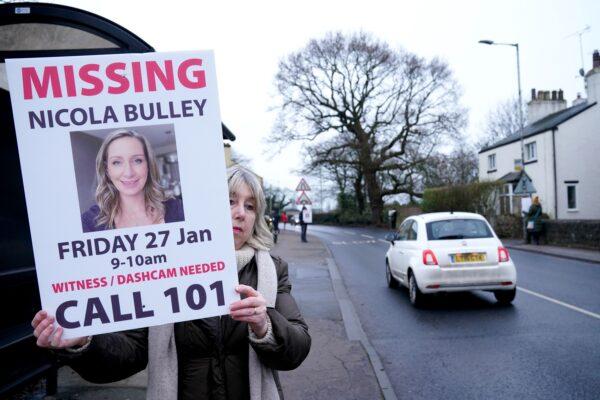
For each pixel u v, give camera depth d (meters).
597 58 28.09
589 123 27.95
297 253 18.52
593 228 16.81
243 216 2.14
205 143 1.84
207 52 1.85
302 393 4.39
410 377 4.88
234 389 1.91
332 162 40.66
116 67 1.79
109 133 1.79
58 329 1.72
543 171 28.59
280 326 1.87
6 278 4.17
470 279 7.92
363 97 40.59
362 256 17.58
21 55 4.20
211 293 1.83
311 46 39.97
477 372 4.96
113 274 1.77
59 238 1.74
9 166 4.44
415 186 43.22
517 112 56.31
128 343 1.90
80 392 4.23
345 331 6.64
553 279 10.77
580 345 5.75
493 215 24.72
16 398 4.11
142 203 1.80
